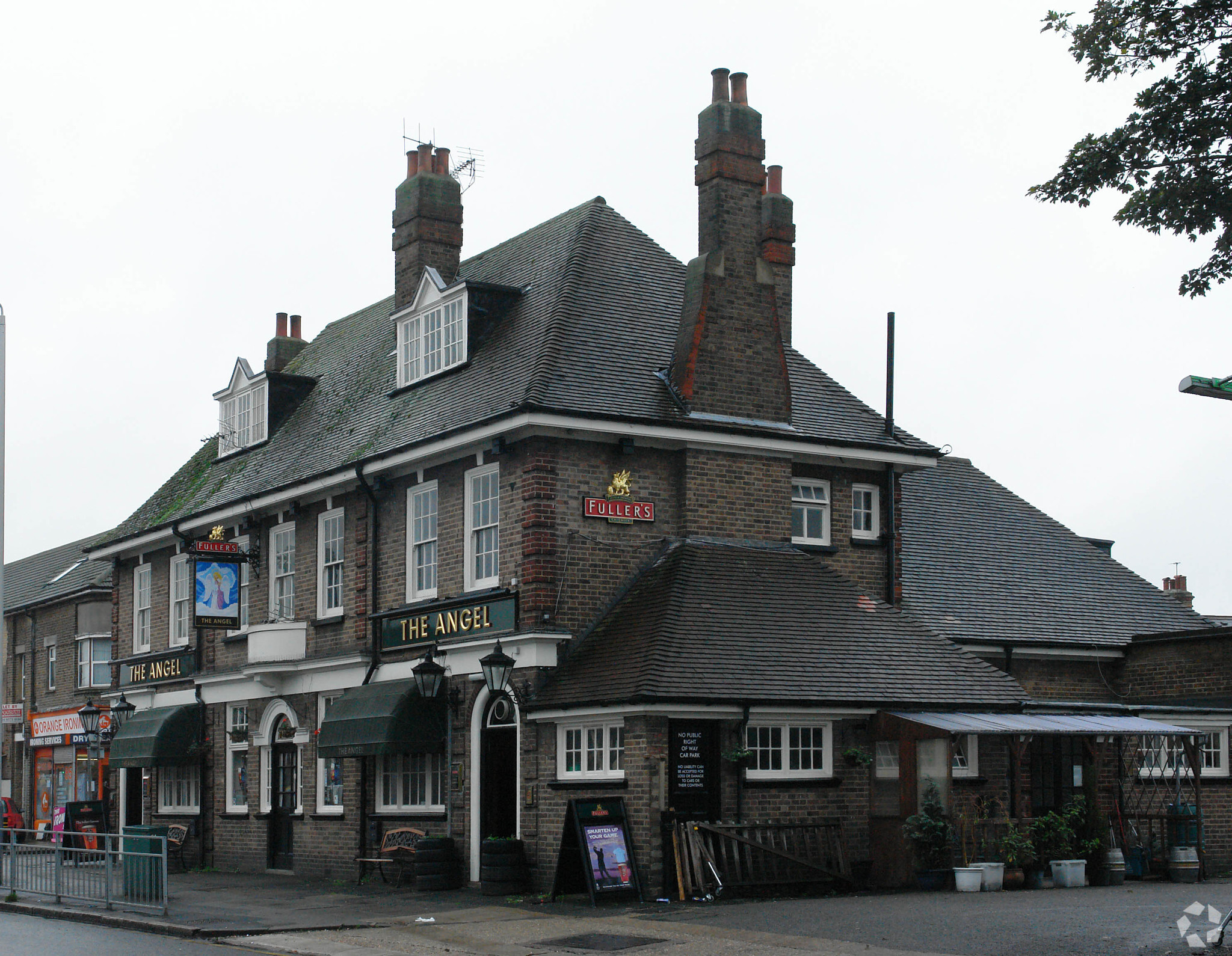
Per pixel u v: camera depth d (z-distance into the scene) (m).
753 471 22.86
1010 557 27.77
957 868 18.97
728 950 14.27
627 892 18.30
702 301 22.78
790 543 23.11
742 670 19.38
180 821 29.77
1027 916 15.62
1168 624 27.72
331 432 27.16
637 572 21.69
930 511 28.19
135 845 19.58
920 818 19.17
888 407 24.95
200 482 31.72
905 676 20.80
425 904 19.55
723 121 23.55
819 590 22.11
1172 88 15.65
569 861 19.45
